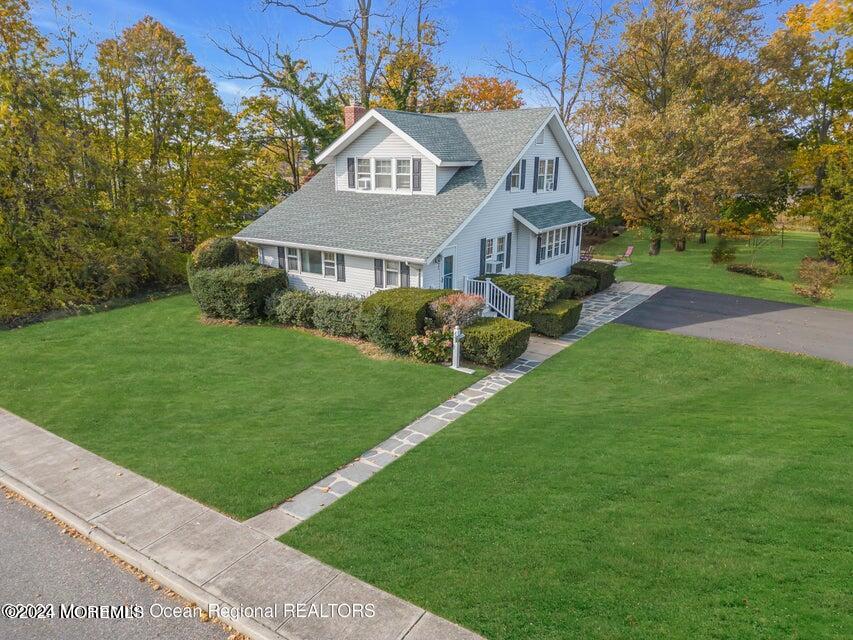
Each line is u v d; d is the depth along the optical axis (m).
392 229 18.69
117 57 25.45
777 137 34.38
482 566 6.75
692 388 13.81
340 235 19.36
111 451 10.30
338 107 34.47
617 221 45.12
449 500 8.29
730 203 38.12
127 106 26.44
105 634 6.18
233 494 8.77
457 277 18.94
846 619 5.35
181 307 21.48
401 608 6.23
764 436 9.86
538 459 9.42
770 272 27.66
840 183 27.38
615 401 12.75
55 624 6.33
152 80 26.62
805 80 33.94
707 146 30.95
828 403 12.18
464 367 15.05
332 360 15.50
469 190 19.28
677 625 5.55
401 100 36.78
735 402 12.41
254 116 33.28
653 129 31.52
